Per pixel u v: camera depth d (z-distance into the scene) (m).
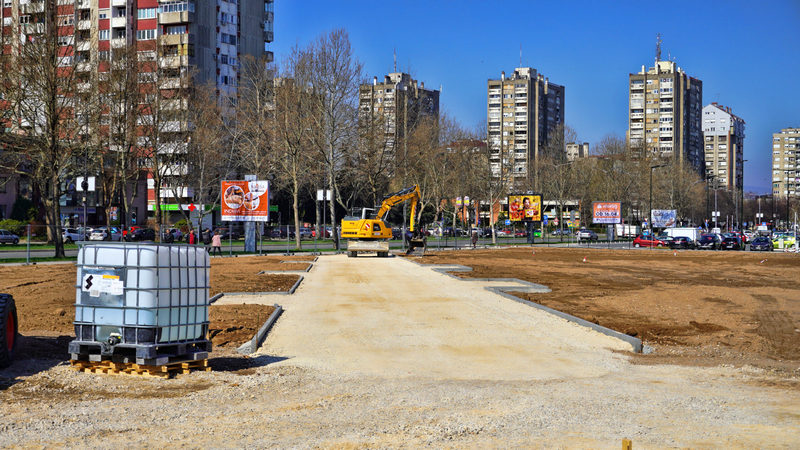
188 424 8.93
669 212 96.12
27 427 8.66
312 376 12.27
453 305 22.64
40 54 49.31
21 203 76.00
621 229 117.44
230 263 42.66
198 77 100.19
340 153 67.69
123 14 100.56
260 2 115.06
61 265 38.81
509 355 14.55
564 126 129.12
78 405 9.86
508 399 10.43
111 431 8.56
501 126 186.25
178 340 12.22
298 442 8.09
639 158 128.00
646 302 23.88
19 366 12.21
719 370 13.04
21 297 22.34
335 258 49.69
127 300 11.72
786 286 30.38
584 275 36.22
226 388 11.12
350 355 14.44
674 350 15.39
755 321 19.70
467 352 14.87
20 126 52.16
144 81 61.06
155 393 10.73
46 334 15.59
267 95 75.19
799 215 191.62
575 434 8.45
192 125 67.12
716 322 19.47
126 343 11.68
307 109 66.00
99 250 11.84
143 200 94.50
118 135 60.50
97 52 57.84
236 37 107.88
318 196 61.81
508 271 37.97
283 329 17.73
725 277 35.56
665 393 10.91
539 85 190.00
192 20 99.50
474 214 130.25
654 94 191.75
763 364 13.82
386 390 11.13
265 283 29.31
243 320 18.67
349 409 9.79
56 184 47.31
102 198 60.84
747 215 199.88
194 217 85.44
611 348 15.48
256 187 52.03
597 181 133.50
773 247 77.75
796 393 10.95
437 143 93.19
